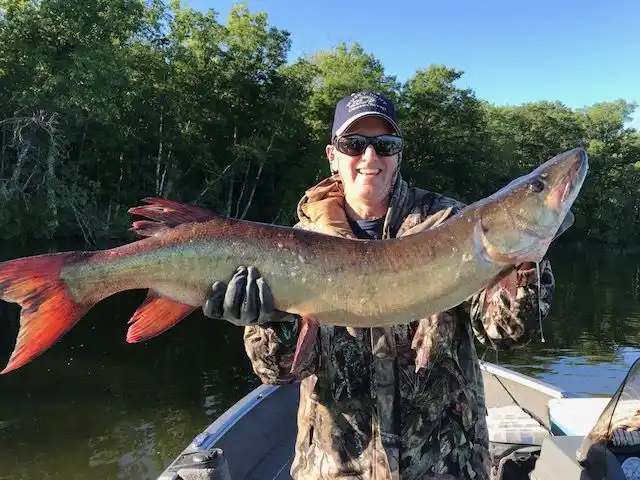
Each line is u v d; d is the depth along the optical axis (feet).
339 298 3.24
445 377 3.10
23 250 32.65
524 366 16.39
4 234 31.12
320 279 3.25
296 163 47.67
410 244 3.26
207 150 43.37
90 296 3.37
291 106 44.93
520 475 4.77
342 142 3.44
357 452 3.04
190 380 13.69
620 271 45.80
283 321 3.24
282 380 3.31
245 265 3.26
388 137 3.42
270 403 6.59
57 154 31.22
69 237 36.27
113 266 3.36
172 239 3.36
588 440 3.66
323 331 3.29
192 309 3.37
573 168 3.29
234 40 44.39
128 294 24.18
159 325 3.37
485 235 3.22
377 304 3.22
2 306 21.03
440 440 3.01
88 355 15.57
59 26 32.24
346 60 51.01
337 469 3.04
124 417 11.39
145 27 40.04
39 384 13.21
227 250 3.29
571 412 5.57
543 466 3.89
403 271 3.22
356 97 3.50
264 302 3.17
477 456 3.06
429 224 3.39
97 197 41.45
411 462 2.97
